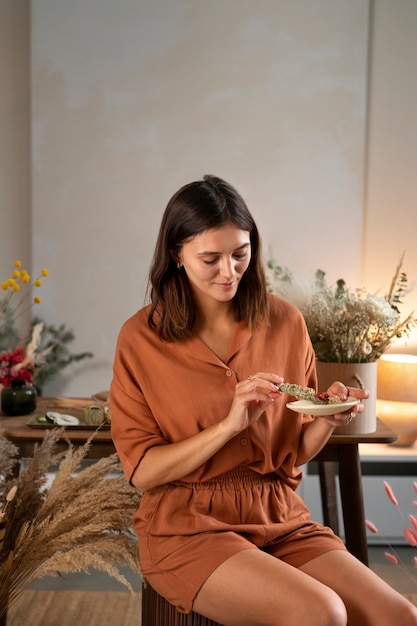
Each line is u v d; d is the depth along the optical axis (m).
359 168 3.90
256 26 3.86
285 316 2.03
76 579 3.02
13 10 3.99
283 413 1.97
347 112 3.87
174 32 3.87
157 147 3.92
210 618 1.70
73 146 3.93
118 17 3.88
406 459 3.55
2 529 1.87
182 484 1.87
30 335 3.99
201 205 1.78
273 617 1.59
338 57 3.85
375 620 1.62
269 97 3.88
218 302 1.95
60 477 1.98
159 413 1.89
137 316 1.99
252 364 1.94
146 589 1.95
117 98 3.90
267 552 1.83
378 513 3.40
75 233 3.98
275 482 1.94
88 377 4.04
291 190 3.92
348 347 2.49
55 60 3.89
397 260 3.92
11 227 4.09
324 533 1.90
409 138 3.88
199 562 1.71
